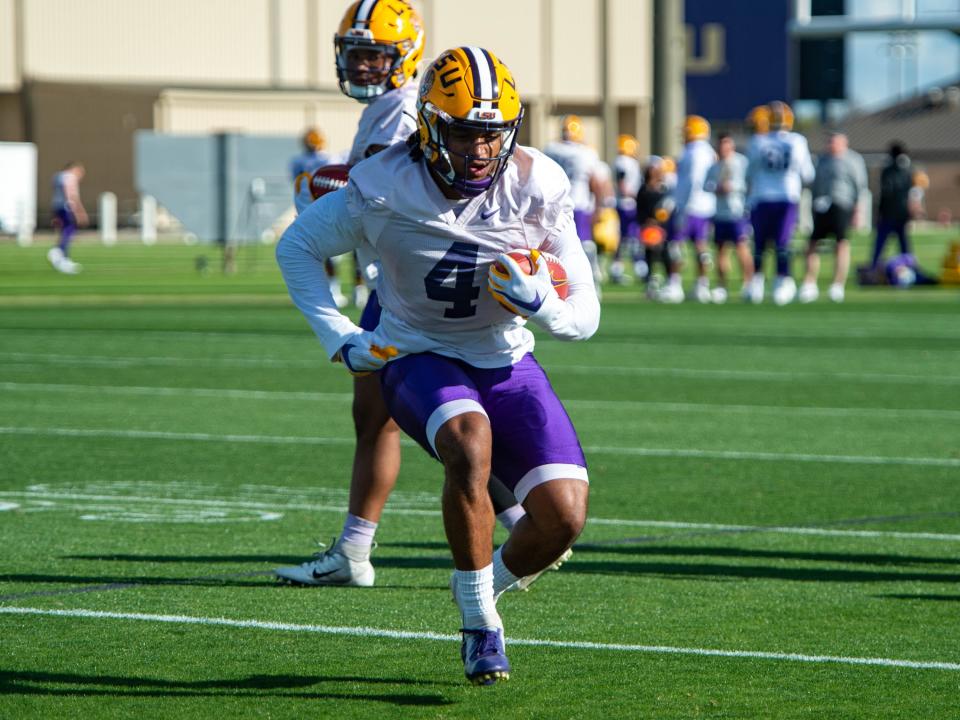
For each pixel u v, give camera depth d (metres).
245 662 17.83
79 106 195.62
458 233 17.31
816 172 80.00
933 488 30.48
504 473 17.62
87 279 97.56
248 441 36.16
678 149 116.06
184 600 20.97
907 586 22.11
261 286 91.00
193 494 29.38
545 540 17.22
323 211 17.80
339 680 17.12
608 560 23.84
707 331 65.25
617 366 52.88
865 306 77.69
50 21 193.25
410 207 17.27
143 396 44.22
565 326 17.31
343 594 21.52
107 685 16.88
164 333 62.94
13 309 74.25
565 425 17.53
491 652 16.31
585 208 80.31
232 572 22.80
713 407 42.88
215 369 50.97
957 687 16.88
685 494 29.75
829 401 44.25
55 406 42.00
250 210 106.25
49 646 18.50
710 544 25.05
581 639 19.02
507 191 17.39
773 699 16.41
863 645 18.72
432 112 16.83
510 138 17.09
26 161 167.50
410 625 19.70
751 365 53.19
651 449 35.41
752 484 30.86
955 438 37.38
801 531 26.17
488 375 17.78
